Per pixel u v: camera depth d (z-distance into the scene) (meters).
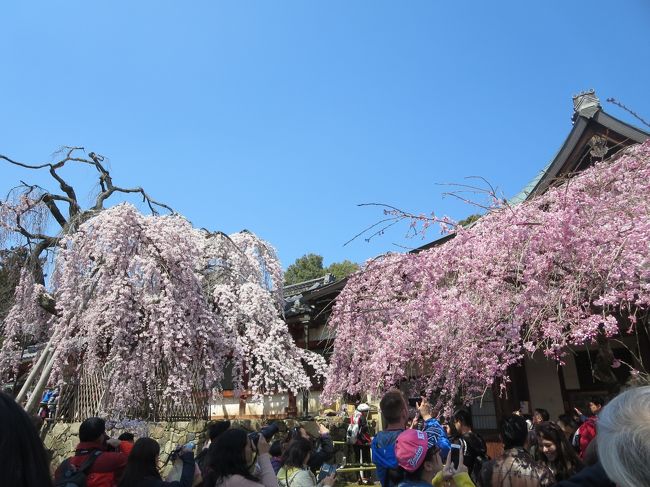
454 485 2.81
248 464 2.87
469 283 5.89
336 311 7.50
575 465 3.21
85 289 7.08
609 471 1.23
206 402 8.80
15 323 8.73
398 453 2.33
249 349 8.46
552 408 8.49
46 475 1.16
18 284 9.08
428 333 6.13
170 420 8.52
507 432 3.02
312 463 4.54
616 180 5.61
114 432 7.71
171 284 7.00
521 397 8.77
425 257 6.48
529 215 5.54
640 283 4.62
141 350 6.80
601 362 5.40
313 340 11.36
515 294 5.48
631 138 8.30
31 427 1.17
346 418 10.21
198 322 7.33
